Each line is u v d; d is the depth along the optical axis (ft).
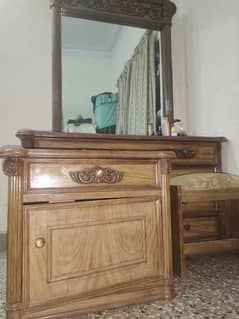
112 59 5.73
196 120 5.77
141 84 5.93
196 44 5.77
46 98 5.17
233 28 4.78
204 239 4.68
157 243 2.80
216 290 3.06
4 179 4.80
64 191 2.40
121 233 2.64
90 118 5.49
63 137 3.90
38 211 2.29
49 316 2.28
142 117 5.84
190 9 5.96
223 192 3.94
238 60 4.69
